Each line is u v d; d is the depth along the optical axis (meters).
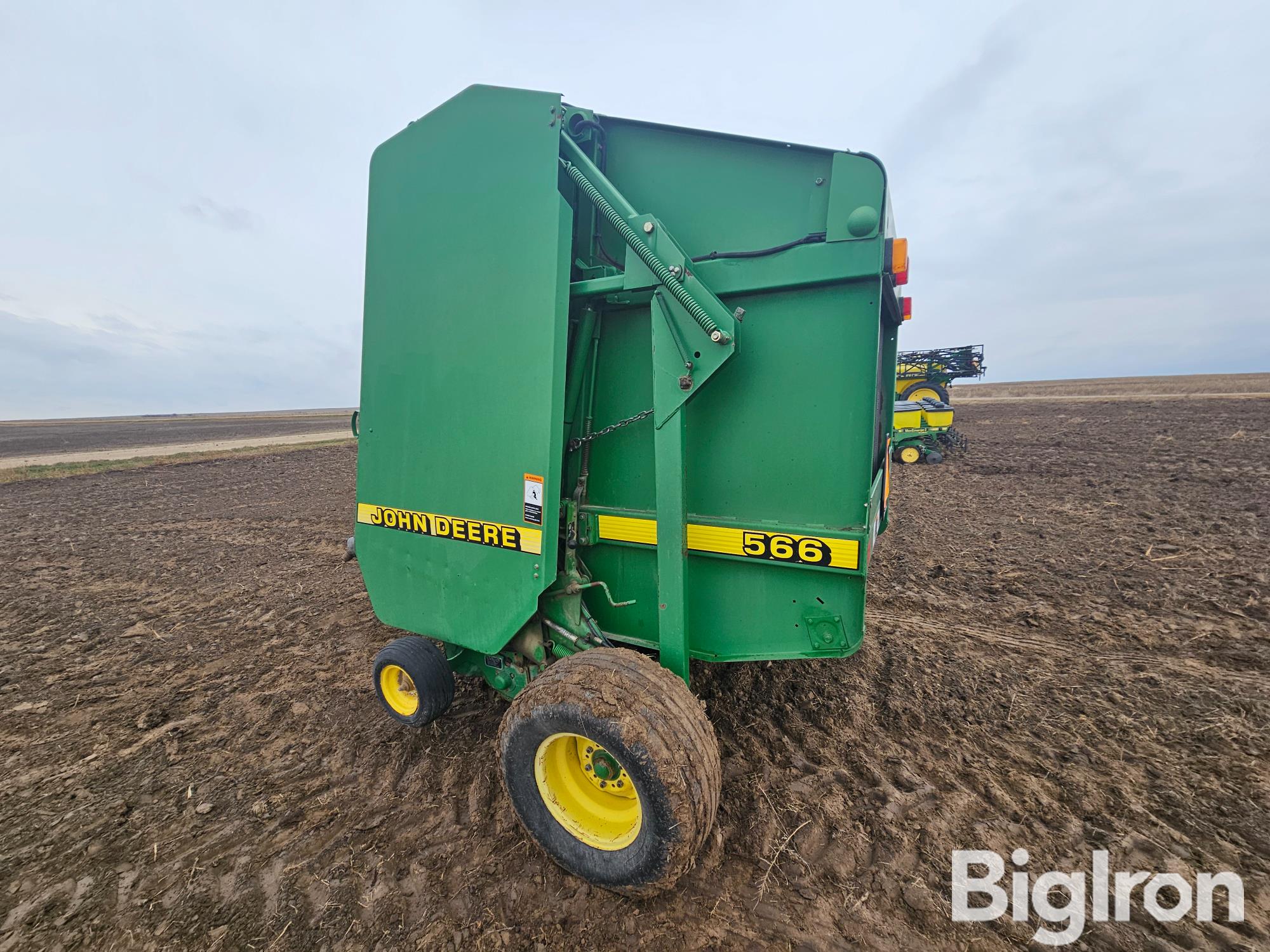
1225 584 4.75
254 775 3.04
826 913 2.02
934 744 2.97
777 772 2.78
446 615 2.76
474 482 2.55
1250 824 2.31
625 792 2.14
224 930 2.09
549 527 2.33
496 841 2.46
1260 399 25.95
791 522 2.21
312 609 5.71
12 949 2.04
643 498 2.53
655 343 2.21
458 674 3.37
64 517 11.26
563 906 2.11
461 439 2.58
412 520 2.85
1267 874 2.08
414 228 2.71
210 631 5.23
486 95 2.41
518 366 2.35
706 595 2.45
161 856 2.47
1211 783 2.54
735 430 2.28
